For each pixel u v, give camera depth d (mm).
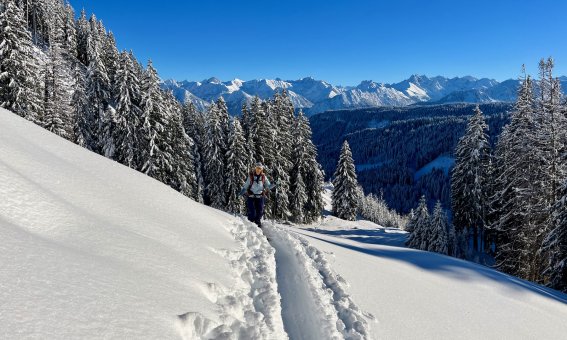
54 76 34344
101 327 1992
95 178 5441
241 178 34375
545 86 21547
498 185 30062
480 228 35625
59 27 65312
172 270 3400
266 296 4125
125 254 3279
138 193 5957
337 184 49406
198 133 42719
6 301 1836
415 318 4773
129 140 30125
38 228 3039
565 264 15664
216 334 2588
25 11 63781
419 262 8812
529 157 22406
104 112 35875
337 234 40219
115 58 38812
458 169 35938
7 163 4059
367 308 4715
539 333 5422
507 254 24344
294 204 41031
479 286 7277
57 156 5719
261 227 9055
